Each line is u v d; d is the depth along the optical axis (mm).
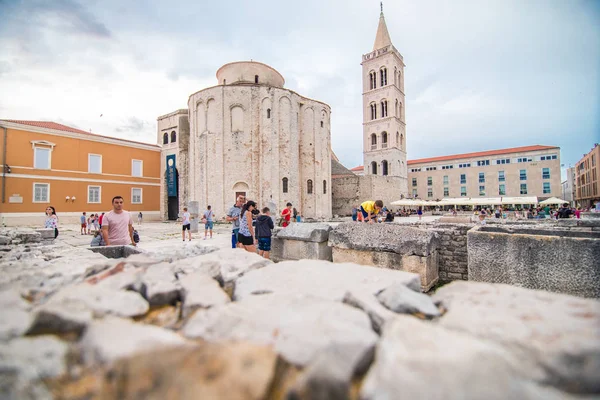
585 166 52375
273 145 29141
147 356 1339
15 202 24391
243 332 1771
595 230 5938
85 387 1362
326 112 35469
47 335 1699
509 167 63344
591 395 1281
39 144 25719
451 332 1598
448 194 69438
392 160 50688
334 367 1326
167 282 2635
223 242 12859
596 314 1738
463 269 6410
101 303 2113
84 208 28375
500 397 1143
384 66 52281
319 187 33812
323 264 3498
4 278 2668
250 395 1246
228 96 29000
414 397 1165
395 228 5820
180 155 33594
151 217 33906
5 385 1313
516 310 1909
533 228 5938
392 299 2322
